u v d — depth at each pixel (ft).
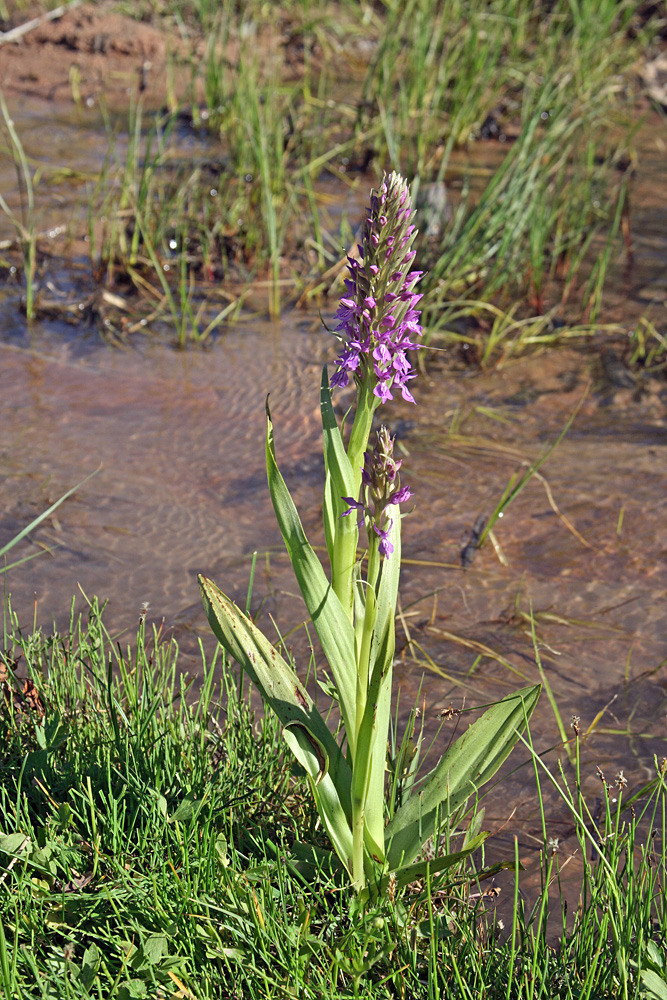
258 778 8.33
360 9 37.22
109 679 8.46
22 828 7.25
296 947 6.54
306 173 22.58
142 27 33.04
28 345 17.30
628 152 26.68
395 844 7.29
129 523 12.75
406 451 14.66
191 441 14.73
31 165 24.54
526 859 8.23
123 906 6.86
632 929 6.84
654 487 13.83
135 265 20.11
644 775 9.06
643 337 17.93
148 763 7.97
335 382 6.24
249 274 20.13
